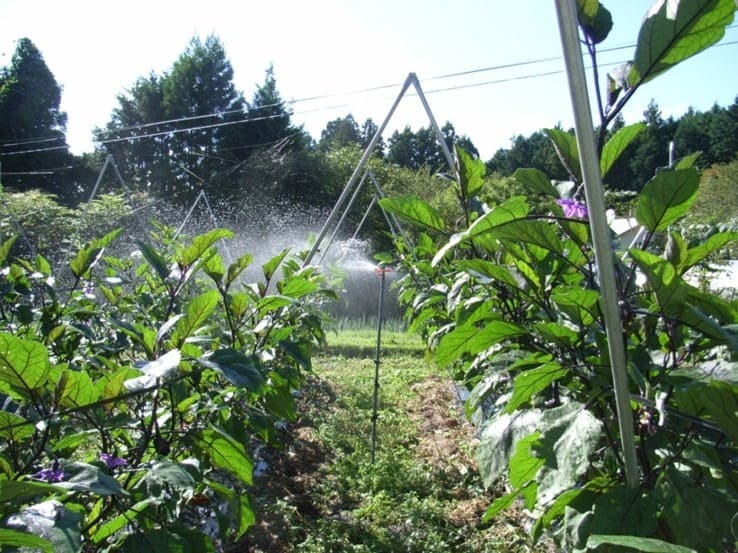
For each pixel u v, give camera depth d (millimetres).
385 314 16047
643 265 1201
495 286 2035
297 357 2402
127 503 1542
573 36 1009
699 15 1114
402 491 4020
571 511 1323
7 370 1287
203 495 2639
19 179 24547
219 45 28141
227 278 2311
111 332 3154
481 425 2170
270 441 2547
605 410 1459
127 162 26484
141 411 1932
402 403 6477
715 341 1317
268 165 23219
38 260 2869
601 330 1379
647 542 856
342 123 41969
